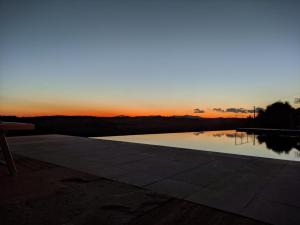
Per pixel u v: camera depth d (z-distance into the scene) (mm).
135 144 3512
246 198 1193
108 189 1347
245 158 2346
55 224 889
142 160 2256
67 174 1709
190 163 2113
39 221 915
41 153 2666
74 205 1091
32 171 1798
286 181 1513
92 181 1516
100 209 1043
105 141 3867
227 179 1564
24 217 952
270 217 958
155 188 1366
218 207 1070
